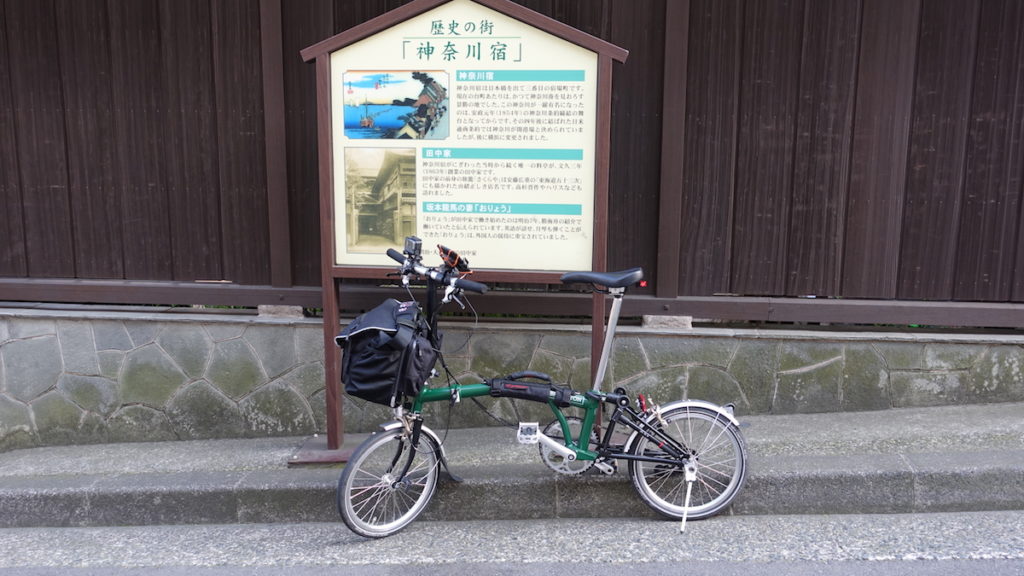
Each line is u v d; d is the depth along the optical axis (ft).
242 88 14.87
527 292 15.20
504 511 12.70
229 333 15.28
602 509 12.66
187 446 15.15
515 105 12.62
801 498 12.52
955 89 14.39
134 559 11.56
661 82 14.49
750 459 12.99
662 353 15.03
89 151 15.31
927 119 14.51
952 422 14.28
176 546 12.00
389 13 12.46
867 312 14.94
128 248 15.57
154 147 15.20
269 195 14.98
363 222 13.16
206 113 15.02
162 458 14.42
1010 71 14.32
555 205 12.83
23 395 15.64
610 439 13.03
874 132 14.55
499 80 12.60
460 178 12.90
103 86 15.07
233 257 15.44
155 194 15.37
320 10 14.52
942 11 14.19
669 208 14.71
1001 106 14.42
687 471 12.09
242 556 11.55
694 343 14.99
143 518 12.93
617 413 12.08
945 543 11.31
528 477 12.71
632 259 15.14
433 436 12.24
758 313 14.99
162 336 15.35
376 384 11.34
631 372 15.10
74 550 11.93
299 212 15.23
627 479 12.62
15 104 15.24
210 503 12.86
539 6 14.42
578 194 12.76
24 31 14.98
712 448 12.44
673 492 12.65
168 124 15.11
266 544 11.98
